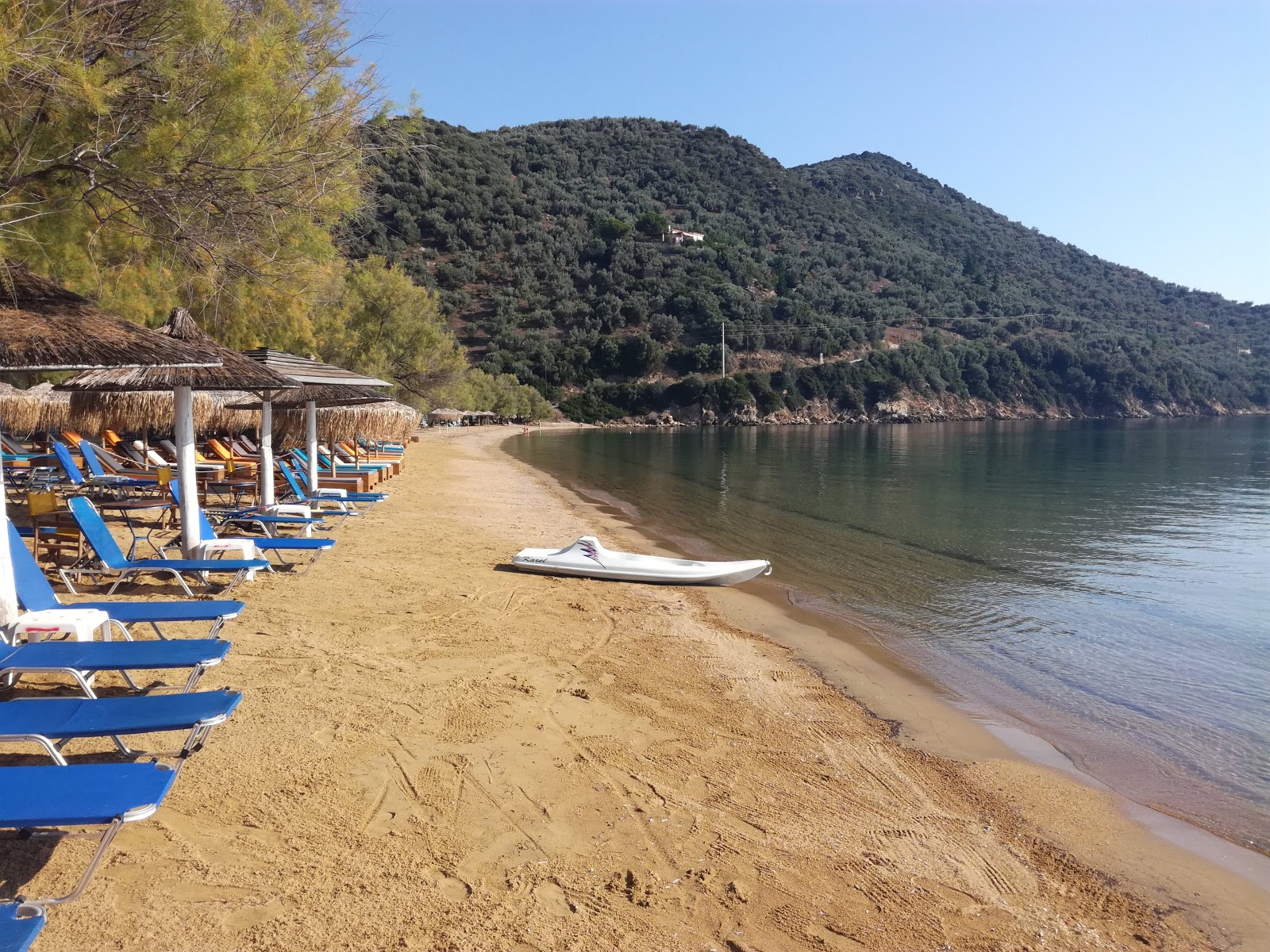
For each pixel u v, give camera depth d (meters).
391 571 8.82
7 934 2.14
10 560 4.55
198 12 5.79
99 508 8.25
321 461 17.41
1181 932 3.43
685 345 108.44
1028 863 3.93
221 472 12.73
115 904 2.89
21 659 4.09
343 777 4.01
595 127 180.62
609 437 67.06
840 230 159.88
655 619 7.97
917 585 10.70
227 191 6.43
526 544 11.41
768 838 3.89
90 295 6.84
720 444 54.16
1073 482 26.78
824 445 52.78
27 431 16.11
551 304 109.81
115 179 5.98
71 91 5.21
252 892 3.04
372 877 3.22
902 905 3.43
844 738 5.36
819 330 115.88
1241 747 5.56
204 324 9.17
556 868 3.43
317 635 6.25
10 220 5.61
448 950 2.82
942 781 4.82
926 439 61.47
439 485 19.70
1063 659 7.51
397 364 30.77
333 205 7.34
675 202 156.50
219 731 4.37
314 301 10.16
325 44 6.92
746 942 3.06
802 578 10.94
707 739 5.07
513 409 83.44
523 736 4.74
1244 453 42.44
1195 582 11.17
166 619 4.96
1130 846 4.18
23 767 2.88
